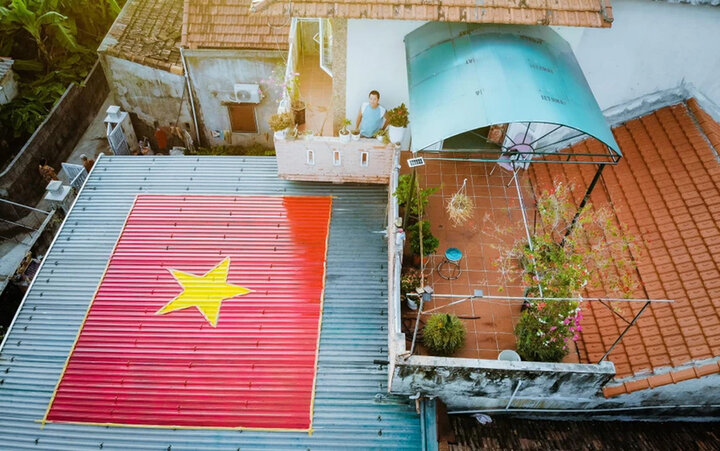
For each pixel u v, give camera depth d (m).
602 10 10.71
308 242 14.48
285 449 11.12
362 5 10.81
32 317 13.42
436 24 11.81
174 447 11.23
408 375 10.49
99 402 11.93
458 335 10.81
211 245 14.51
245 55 18.19
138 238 14.78
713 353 9.87
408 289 11.81
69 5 22.94
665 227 11.59
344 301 13.36
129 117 20.48
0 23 21.61
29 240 18.33
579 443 10.83
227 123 20.39
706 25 11.69
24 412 11.90
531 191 13.57
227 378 12.12
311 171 14.81
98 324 13.16
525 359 10.79
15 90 21.83
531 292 11.10
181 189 15.90
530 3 10.77
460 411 11.53
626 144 13.29
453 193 13.48
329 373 12.14
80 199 15.80
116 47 19.20
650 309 10.79
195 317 13.12
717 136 12.34
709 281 10.60
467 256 12.41
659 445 10.80
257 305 13.30
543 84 10.12
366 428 11.34
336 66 12.91
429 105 10.31
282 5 10.84
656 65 12.69
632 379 10.25
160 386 12.07
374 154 14.13
